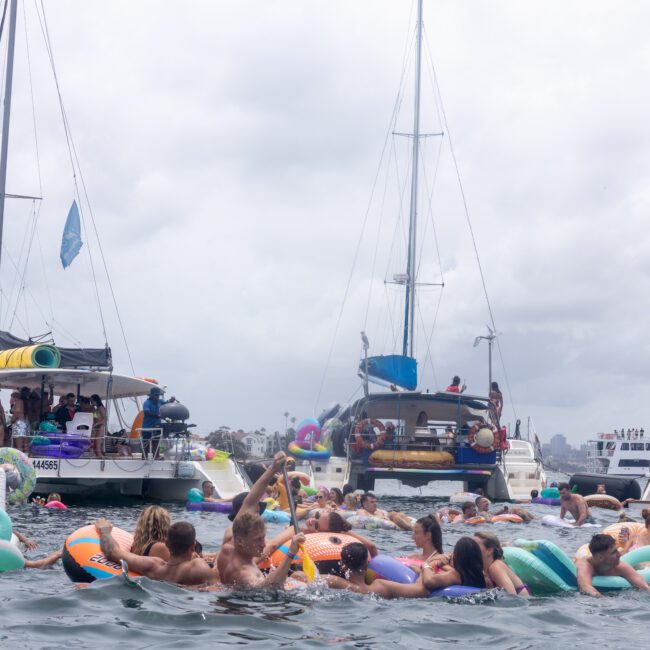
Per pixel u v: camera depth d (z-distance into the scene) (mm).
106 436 24641
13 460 20734
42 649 6254
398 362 32719
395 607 8203
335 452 31578
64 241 29656
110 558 8867
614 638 7266
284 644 6621
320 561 9289
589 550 10523
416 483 30984
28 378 25922
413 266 42188
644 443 62000
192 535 8688
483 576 9133
